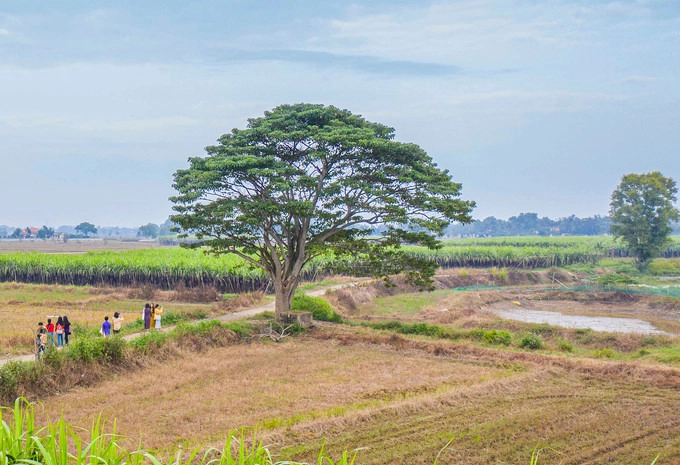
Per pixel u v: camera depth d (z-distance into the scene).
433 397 23.41
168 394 24.55
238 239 41.38
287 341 36.94
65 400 23.30
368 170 40.25
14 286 62.81
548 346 35.84
